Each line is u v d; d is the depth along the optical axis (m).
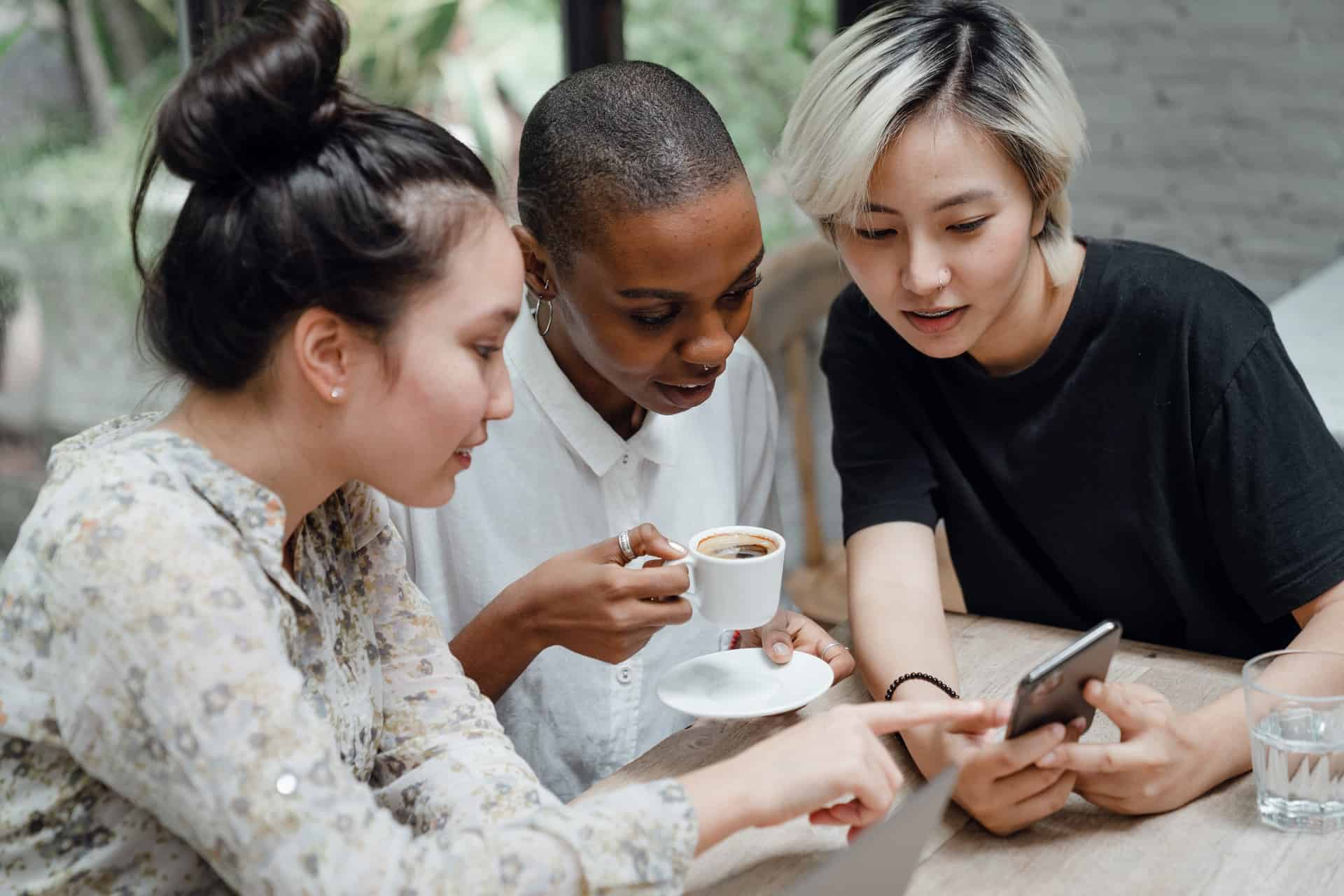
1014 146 1.20
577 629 1.25
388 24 4.19
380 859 0.79
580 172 1.16
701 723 1.22
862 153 1.18
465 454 0.93
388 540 1.11
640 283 1.17
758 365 1.69
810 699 1.18
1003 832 1.02
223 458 0.89
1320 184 3.07
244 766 0.78
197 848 0.83
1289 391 1.29
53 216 3.91
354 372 0.86
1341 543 1.25
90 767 0.82
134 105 4.04
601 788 1.11
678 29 4.09
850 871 0.80
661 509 1.54
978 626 1.42
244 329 0.85
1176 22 3.11
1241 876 0.96
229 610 0.80
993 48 1.20
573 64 2.66
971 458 1.50
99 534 0.80
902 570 1.39
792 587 2.36
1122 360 1.34
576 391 1.45
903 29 1.21
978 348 1.40
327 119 0.85
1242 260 3.20
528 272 1.30
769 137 4.03
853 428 1.51
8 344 3.87
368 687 1.06
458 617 1.50
